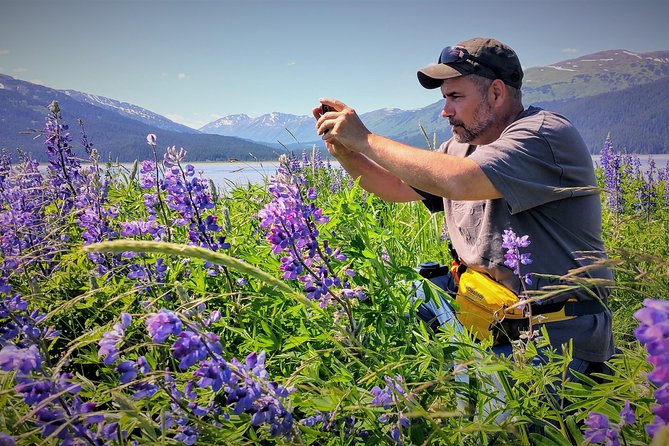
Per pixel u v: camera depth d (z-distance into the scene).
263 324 2.17
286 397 1.47
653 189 7.10
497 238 2.95
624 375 1.77
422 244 4.95
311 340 2.28
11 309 1.82
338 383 1.87
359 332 2.10
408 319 2.39
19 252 2.91
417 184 2.87
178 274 2.94
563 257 2.85
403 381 1.73
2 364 1.10
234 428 1.48
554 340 2.71
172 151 2.60
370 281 2.46
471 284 2.98
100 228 3.24
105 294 2.59
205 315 2.23
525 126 2.88
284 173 2.25
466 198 2.81
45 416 1.14
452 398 1.82
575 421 1.64
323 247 2.26
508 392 1.79
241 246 3.09
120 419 1.27
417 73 3.39
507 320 2.81
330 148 3.71
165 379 1.37
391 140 2.99
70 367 2.14
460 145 3.82
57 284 2.77
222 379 1.29
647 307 0.84
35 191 4.16
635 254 1.27
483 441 1.63
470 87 3.17
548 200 2.79
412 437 1.58
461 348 2.01
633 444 1.29
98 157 3.64
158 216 3.20
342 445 1.64
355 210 2.96
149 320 1.22
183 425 1.38
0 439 1.03
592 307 2.78
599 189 1.82
